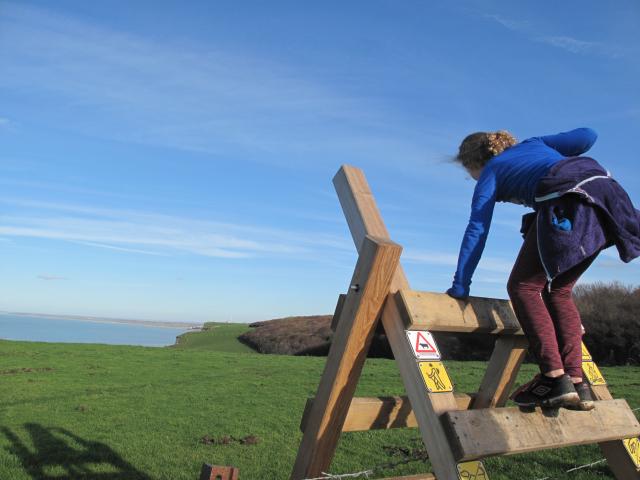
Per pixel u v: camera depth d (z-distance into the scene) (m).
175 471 7.29
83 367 19.56
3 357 21.94
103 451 8.29
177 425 10.28
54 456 7.96
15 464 7.55
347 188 3.12
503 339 3.53
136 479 6.95
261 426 10.27
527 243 2.90
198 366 21.17
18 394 13.66
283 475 7.12
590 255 2.77
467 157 3.49
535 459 7.47
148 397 13.48
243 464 7.66
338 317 3.02
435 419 2.54
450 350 28.22
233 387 15.43
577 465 7.15
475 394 3.63
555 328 3.01
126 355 24.38
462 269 2.98
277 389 15.11
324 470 3.02
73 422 10.41
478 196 3.07
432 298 2.88
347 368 2.86
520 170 2.99
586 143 3.27
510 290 2.94
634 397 11.71
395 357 2.78
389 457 7.91
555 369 2.73
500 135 3.41
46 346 26.94
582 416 3.08
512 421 2.71
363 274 2.76
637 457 3.31
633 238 2.78
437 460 2.53
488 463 7.32
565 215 2.72
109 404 12.41
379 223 3.00
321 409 2.91
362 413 3.05
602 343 24.80
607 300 25.58
